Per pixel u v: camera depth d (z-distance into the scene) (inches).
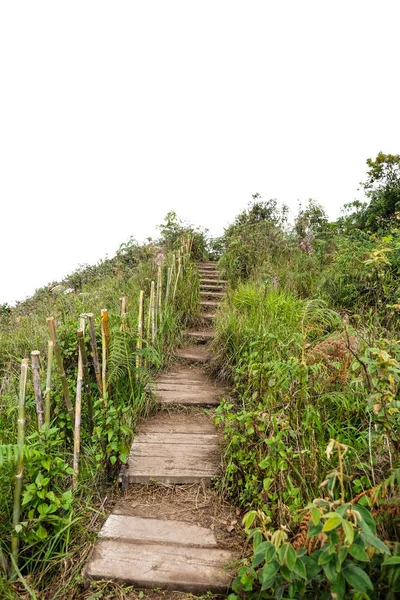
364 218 416.8
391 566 66.2
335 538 60.4
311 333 167.9
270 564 66.4
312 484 95.7
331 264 295.3
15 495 91.7
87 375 127.3
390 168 406.0
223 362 195.8
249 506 107.7
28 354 206.1
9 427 136.7
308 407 108.0
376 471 92.0
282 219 480.4
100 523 106.4
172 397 174.4
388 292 197.3
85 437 133.5
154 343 206.2
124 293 285.9
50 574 93.0
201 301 313.4
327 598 66.9
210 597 86.8
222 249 486.6
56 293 346.6
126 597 86.9
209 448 138.3
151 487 122.0
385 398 85.1
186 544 98.8
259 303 222.1
